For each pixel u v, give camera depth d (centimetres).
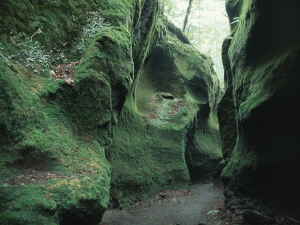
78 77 757
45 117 654
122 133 1343
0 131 554
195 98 2036
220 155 2016
